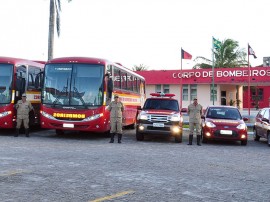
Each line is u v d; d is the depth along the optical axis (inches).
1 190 282.0
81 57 664.4
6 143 572.4
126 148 557.6
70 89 647.1
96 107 641.0
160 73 1814.7
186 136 804.0
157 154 502.6
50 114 645.3
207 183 327.9
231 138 644.7
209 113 700.7
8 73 683.4
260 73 1584.6
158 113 653.3
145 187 305.7
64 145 569.9
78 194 276.4
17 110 674.8
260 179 352.5
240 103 1900.8
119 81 744.3
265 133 679.7
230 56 1964.8
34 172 352.2
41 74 676.1
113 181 324.8
